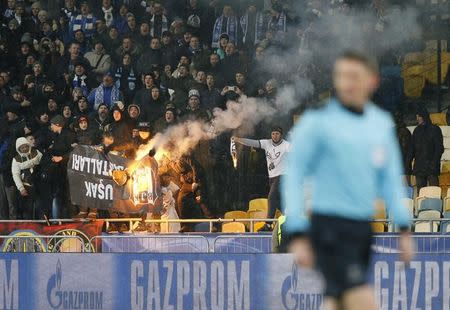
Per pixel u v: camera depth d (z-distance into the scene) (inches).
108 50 2383.1
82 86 2313.0
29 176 1953.7
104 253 1465.3
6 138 2074.3
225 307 1439.5
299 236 590.2
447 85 2469.2
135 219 1756.9
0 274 1489.9
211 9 2527.1
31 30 2469.2
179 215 1904.5
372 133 605.3
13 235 1665.8
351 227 601.0
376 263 1412.4
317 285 1418.6
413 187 2058.3
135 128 1940.2
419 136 2059.5
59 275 1475.1
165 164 1920.5
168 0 2529.5
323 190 605.3
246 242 1626.5
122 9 2477.9
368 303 586.9
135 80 2333.9
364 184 601.9
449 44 2491.4
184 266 1449.3
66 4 2529.5
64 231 1675.7
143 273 1456.7
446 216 1905.8
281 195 1905.8
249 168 2090.3
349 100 603.5
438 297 1406.3
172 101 2167.8
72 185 1833.2
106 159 1835.6
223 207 2076.8
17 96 2186.3
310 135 601.9
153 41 2343.8
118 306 1459.2
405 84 2453.2
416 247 1549.0
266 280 1430.9
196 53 2364.7
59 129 1968.5
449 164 2214.6
